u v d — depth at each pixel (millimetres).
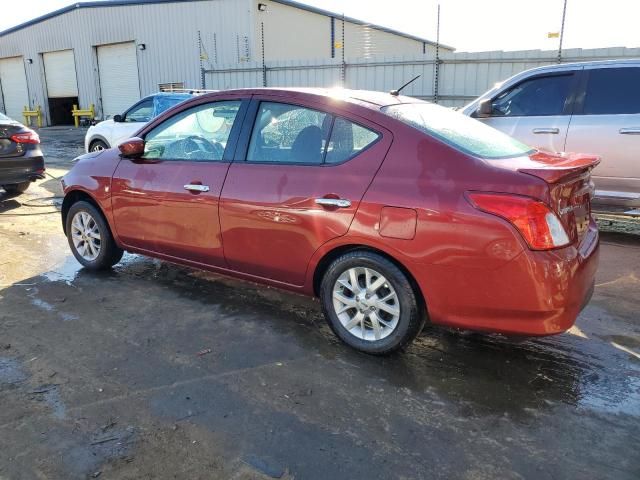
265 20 20234
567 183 2861
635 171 5695
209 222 3875
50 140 20000
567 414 2756
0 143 7492
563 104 6086
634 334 3693
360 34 25312
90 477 2287
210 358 3316
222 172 3801
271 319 3904
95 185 4621
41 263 5191
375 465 2369
